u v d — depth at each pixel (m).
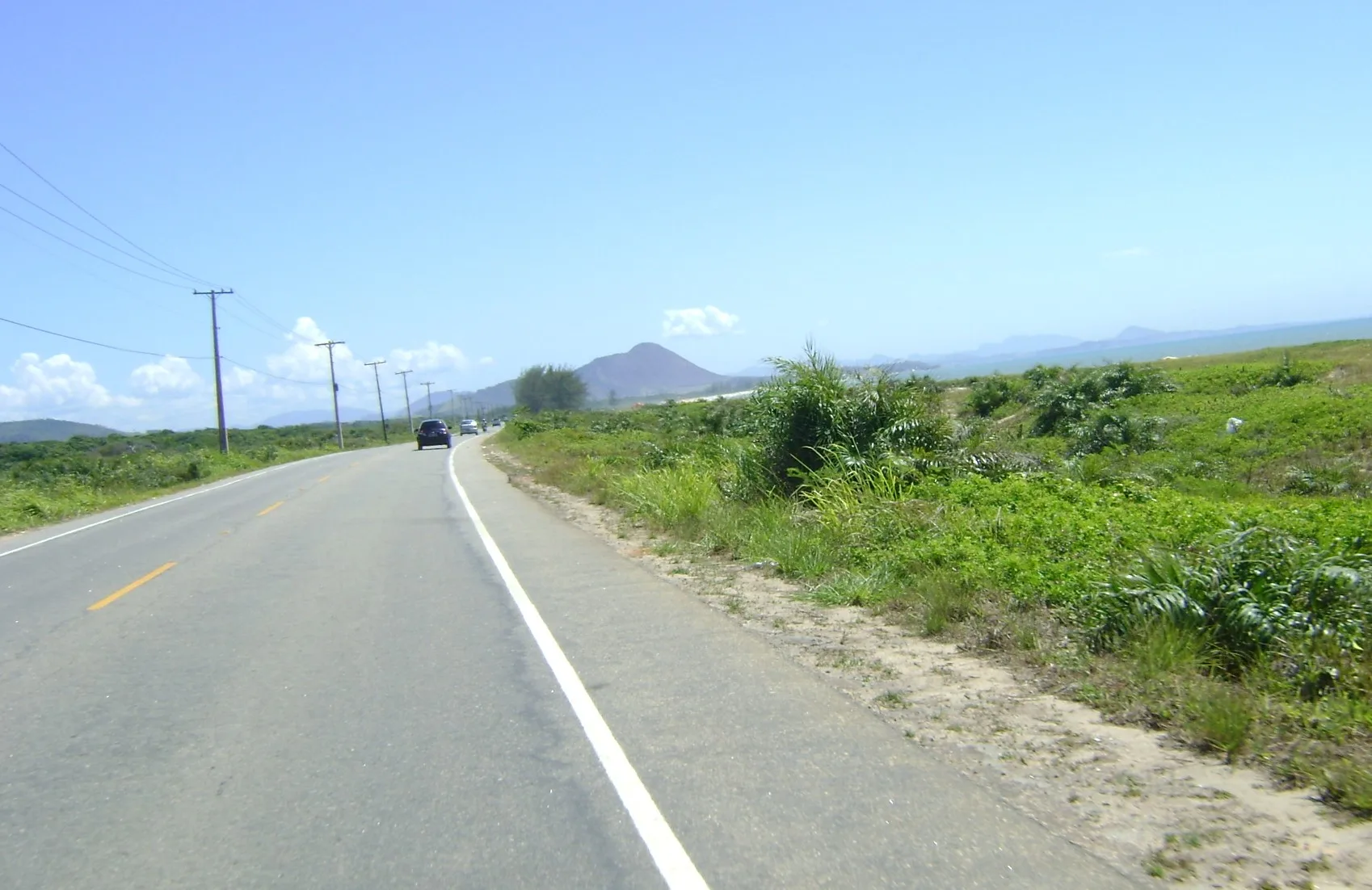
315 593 11.10
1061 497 12.83
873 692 6.57
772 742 5.67
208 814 5.01
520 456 39.62
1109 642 6.95
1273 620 6.42
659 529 15.28
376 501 22.75
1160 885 3.94
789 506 14.05
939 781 5.04
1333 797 4.60
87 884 4.30
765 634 8.26
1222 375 37.91
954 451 15.59
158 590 11.78
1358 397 27.83
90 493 29.03
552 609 9.67
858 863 4.20
